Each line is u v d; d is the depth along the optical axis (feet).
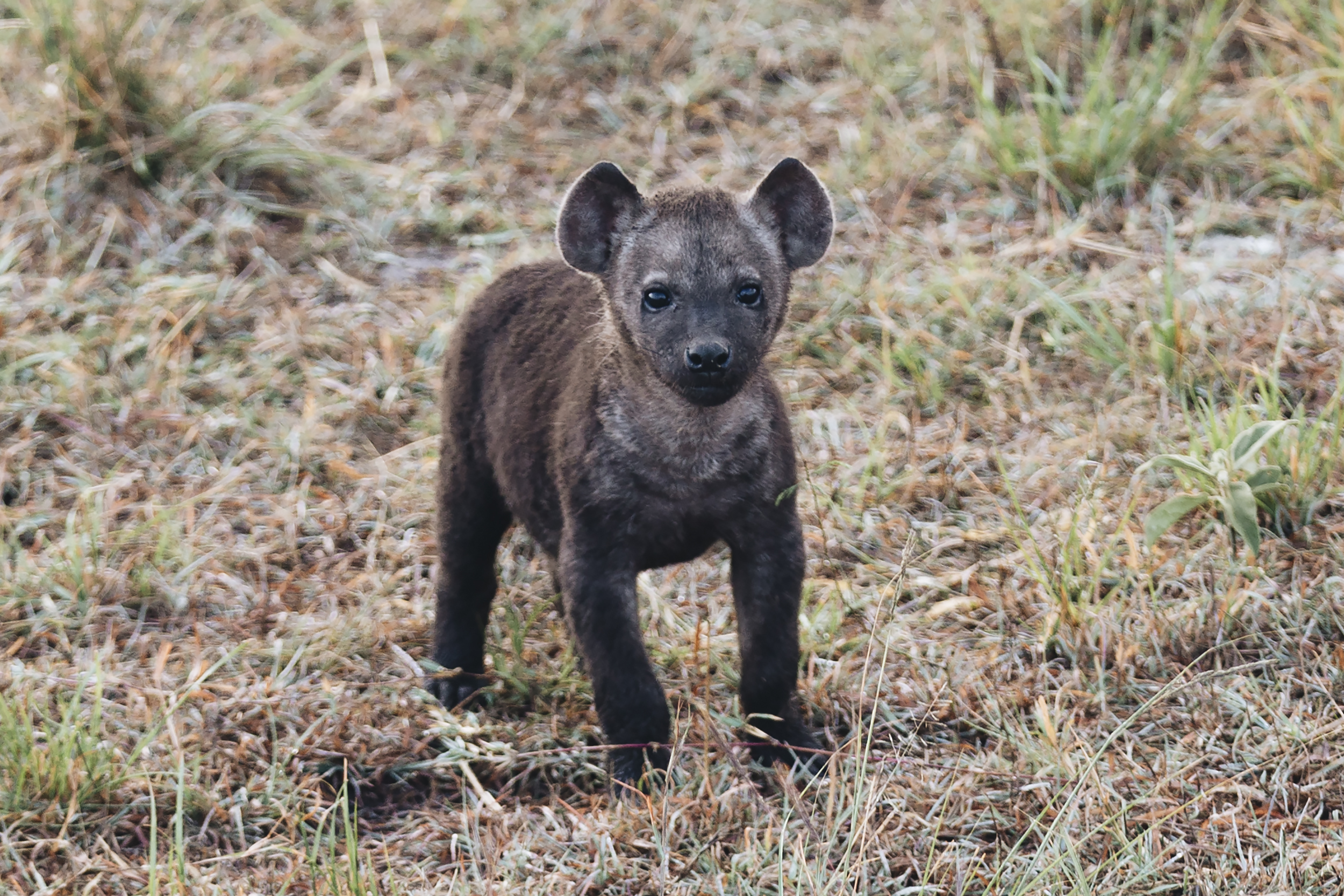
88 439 46.32
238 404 48.24
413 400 48.83
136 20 59.72
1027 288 51.06
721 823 30.48
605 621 32.83
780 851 28.07
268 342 50.70
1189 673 35.32
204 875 29.94
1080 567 38.24
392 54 67.41
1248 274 50.88
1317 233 53.01
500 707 36.88
